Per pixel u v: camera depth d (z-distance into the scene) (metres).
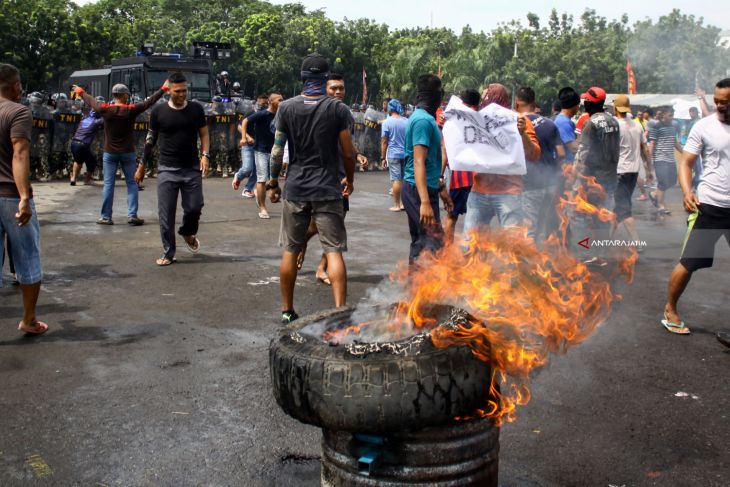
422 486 2.57
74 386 4.31
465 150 5.95
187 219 8.07
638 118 13.02
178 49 84.44
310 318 3.14
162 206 7.74
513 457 3.40
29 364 4.70
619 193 8.11
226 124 19.20
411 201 6.01
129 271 7.48
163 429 3.71
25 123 4.89
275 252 8.62
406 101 60.38
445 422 2.57
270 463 3.35
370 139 22.72
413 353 2.55
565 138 8.12
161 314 5.89
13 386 4.30
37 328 5.34
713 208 5.18
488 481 2.70
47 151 16.92
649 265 7.76
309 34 83.44
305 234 5.66
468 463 2.61
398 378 2.50
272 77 81.69
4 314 5.85
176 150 7.73
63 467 3.30
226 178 18.97
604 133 7.25
